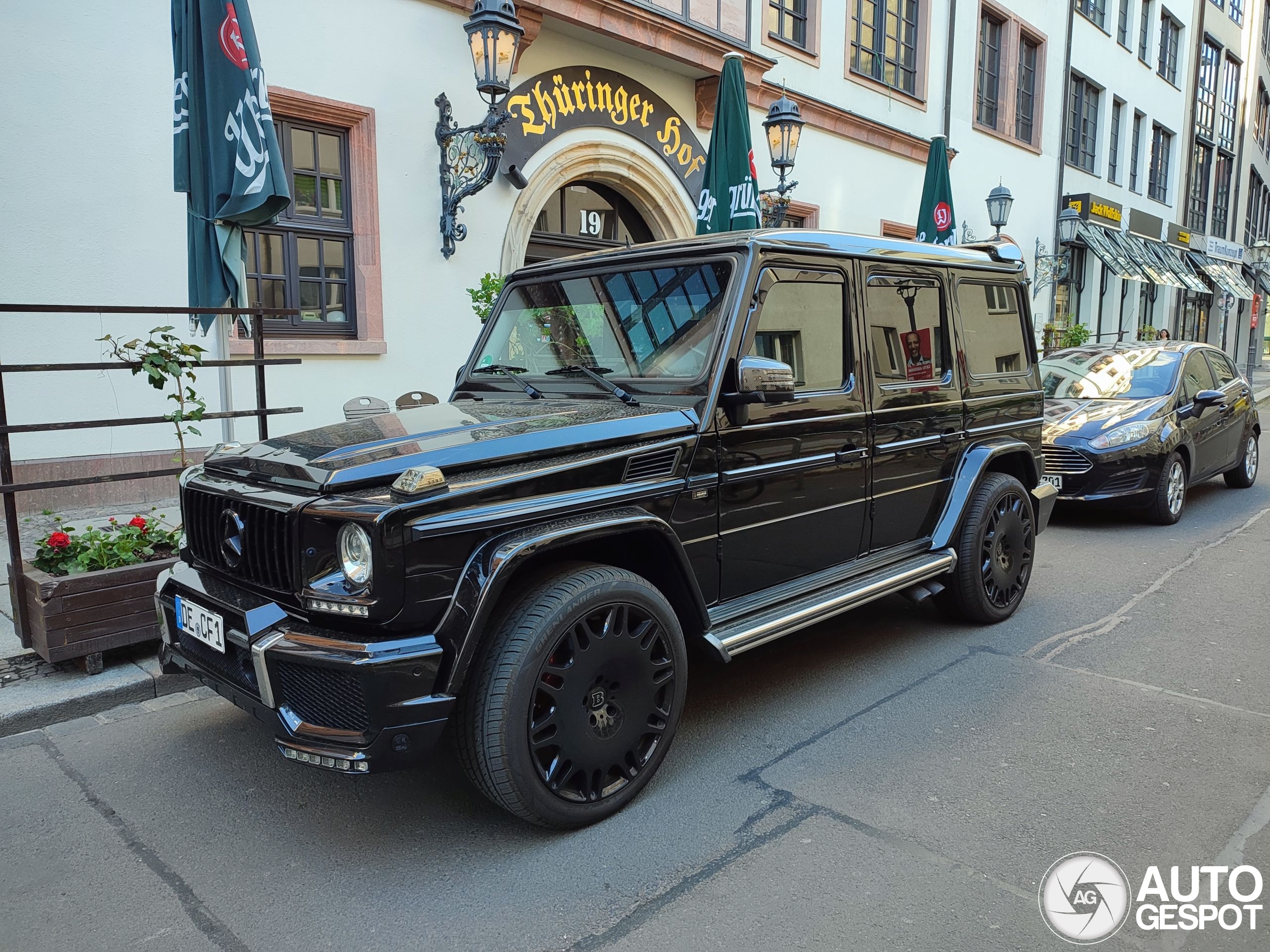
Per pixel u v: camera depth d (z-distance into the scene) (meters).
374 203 7.63
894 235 14.58
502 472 2.62
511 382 3.76
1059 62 18.70
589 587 2.67
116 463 6.51
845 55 13.02
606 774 2.81
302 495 2.54
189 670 2.94
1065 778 3.10
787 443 3.43
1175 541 6.86
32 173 6.02
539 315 3.83
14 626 4.37
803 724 3.57
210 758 3.33
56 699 3.65
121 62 6.31
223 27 4.29
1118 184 22.59
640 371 3.36
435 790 3.10
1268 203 38.47
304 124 7.37
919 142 14.31
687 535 3.07
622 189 10.34
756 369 2.99
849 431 3.72
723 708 3.76
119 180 6.38
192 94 4.46
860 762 3.24
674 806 2.94
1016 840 2.71
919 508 4.25
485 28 7.11
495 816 2.91
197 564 3.05
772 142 9.55
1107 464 7.13
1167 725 3.54
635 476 2.91
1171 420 7.44
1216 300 31.30
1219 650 4.41
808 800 2.97
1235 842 2.69
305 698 2.46
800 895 2.44
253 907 2.43
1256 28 30.83
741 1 10.79
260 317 4.50
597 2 8.66
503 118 7.44
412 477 2.38
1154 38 23.09
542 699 2.64
